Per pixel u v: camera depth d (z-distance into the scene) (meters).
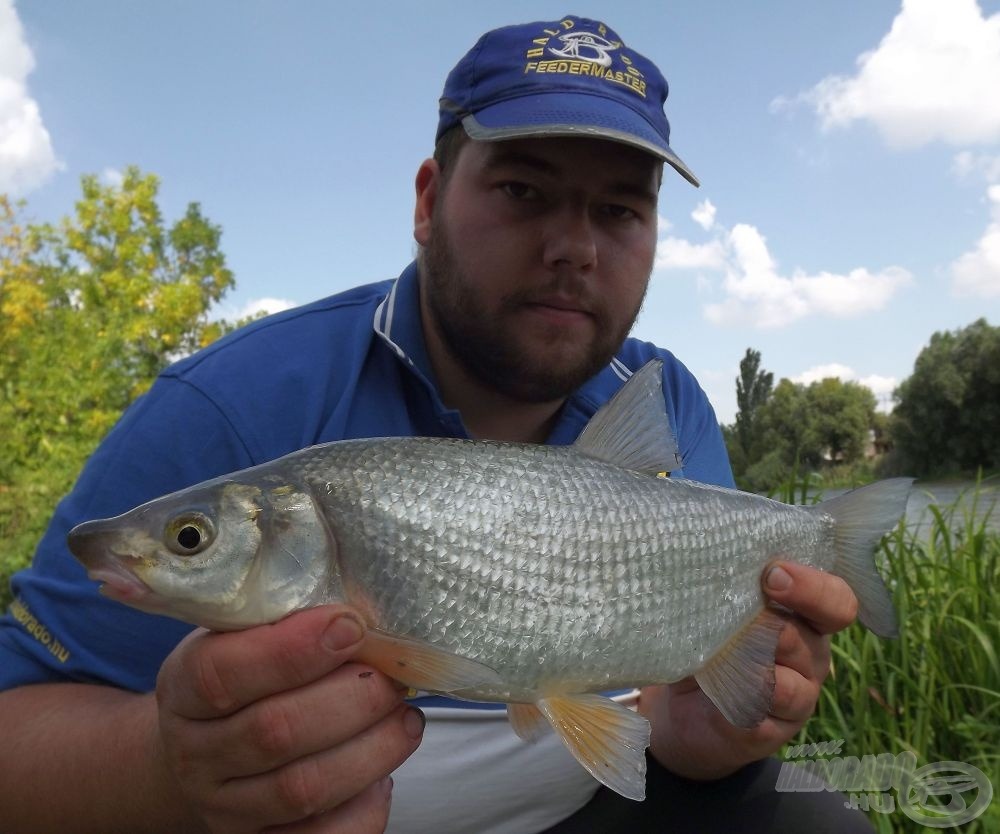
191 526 0.33
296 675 0.30
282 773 0.31
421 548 0.36
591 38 0.50
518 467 0.40
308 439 0.46
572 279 0.46
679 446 0.60
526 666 0.38
